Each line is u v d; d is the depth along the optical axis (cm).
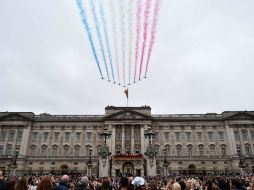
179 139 10944
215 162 10512
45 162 10706
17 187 1198
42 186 1098
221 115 11325
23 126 11094
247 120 10850
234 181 2080
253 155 10269
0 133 11012
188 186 2152
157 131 11069
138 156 8406
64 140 11094
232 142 10606
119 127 11000
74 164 10631
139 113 11025
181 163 10506
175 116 11400
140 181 1569
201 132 11031
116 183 3219
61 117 11444
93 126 11238
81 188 1441
